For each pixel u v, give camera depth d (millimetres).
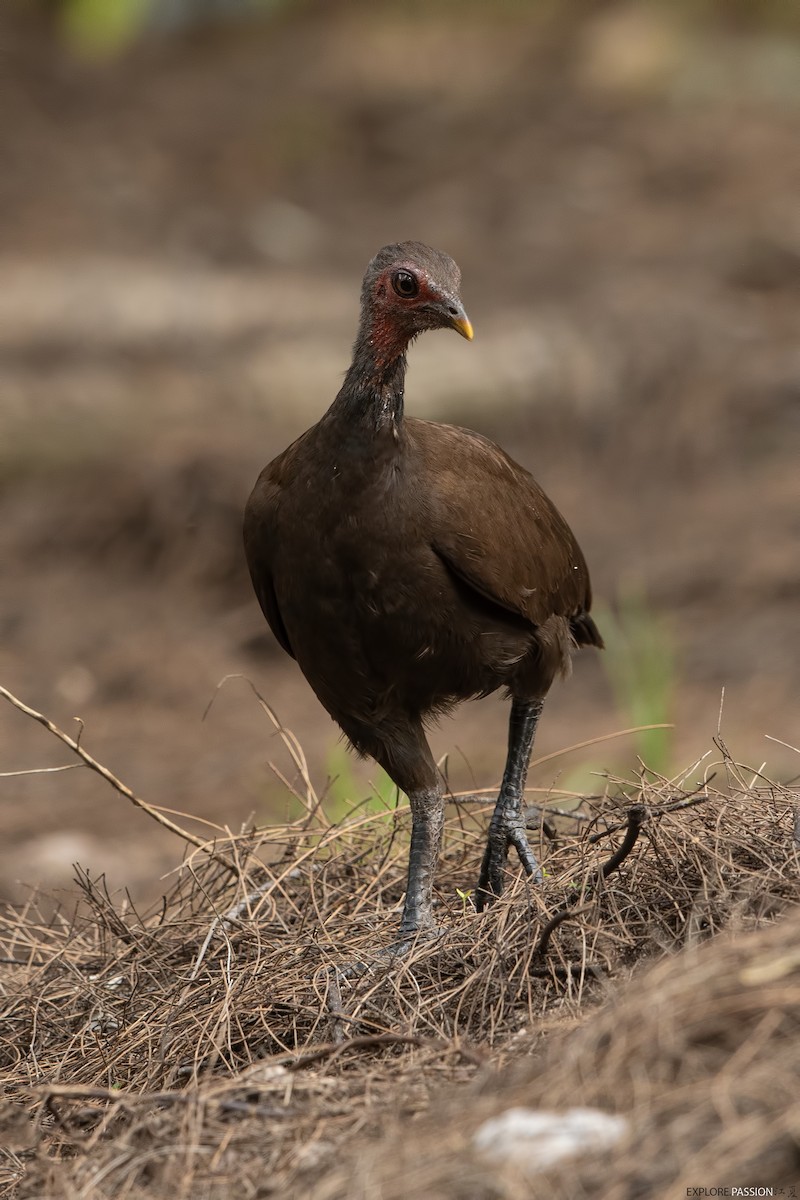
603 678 13852
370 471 6289
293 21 33719
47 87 29594
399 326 6309
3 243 22656
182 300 19578
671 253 21328
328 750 12430
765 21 30094
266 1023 6023
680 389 17938
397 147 26859
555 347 18188
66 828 11414
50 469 17078
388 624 6484
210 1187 4590
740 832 6078
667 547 15477
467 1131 4312
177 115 28875
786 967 4473
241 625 15227
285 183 25891
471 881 7676
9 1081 6109
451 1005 5871
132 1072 5977
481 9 32469
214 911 7160
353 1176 4254
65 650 14820
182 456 16578
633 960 5656
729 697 12438
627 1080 4324
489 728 12844
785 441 17312
